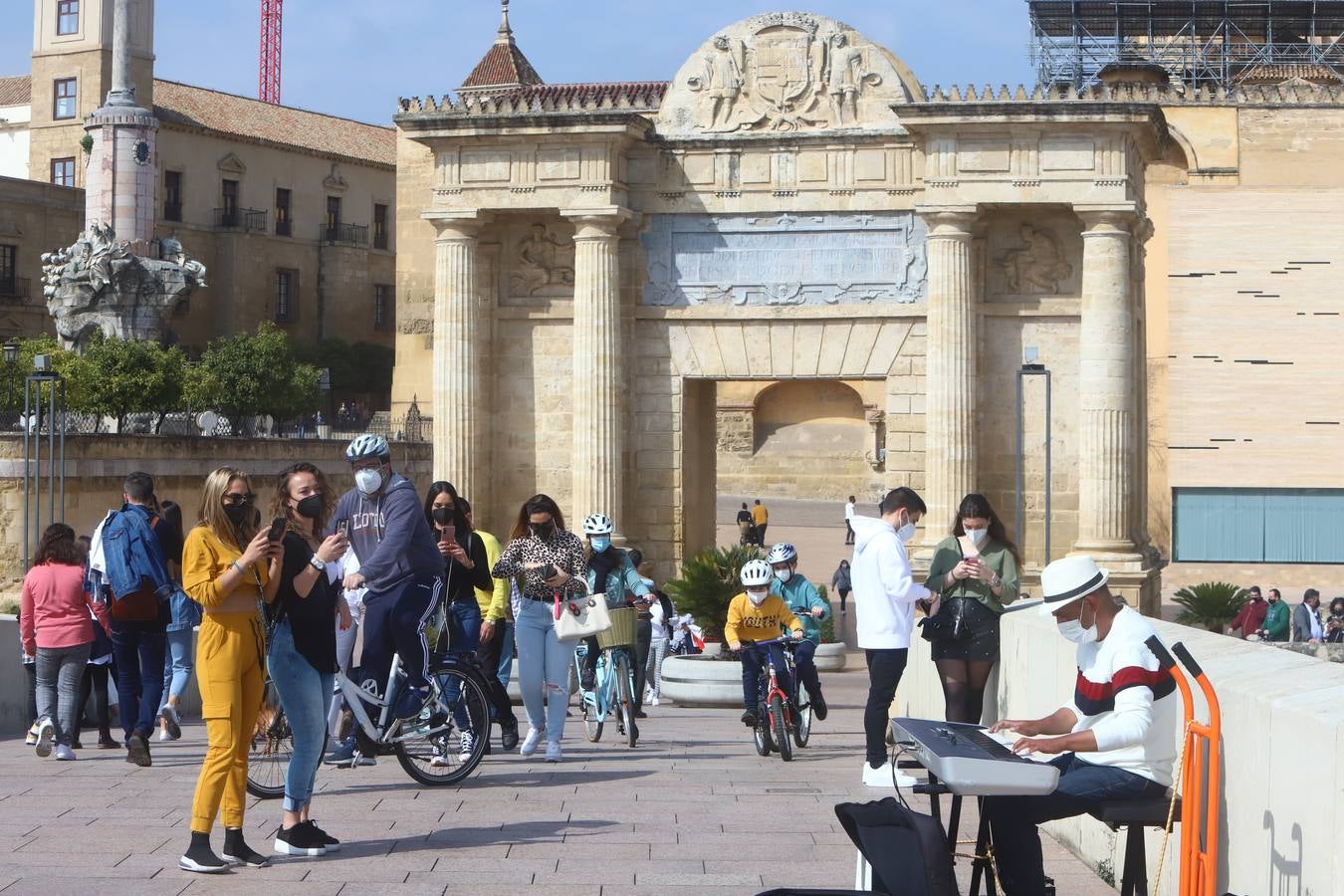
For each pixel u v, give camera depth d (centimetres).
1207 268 7606
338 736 1939
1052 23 8925
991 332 4219
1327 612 6888
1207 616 5225
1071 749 1029
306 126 13762
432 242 8588
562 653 2048
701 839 1478
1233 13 8869
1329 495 7519
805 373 4288
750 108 4306
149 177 9531
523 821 1575
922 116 4069
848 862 1372
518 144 4300
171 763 2012
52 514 5928
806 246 4284
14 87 13112
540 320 4434
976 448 4150
